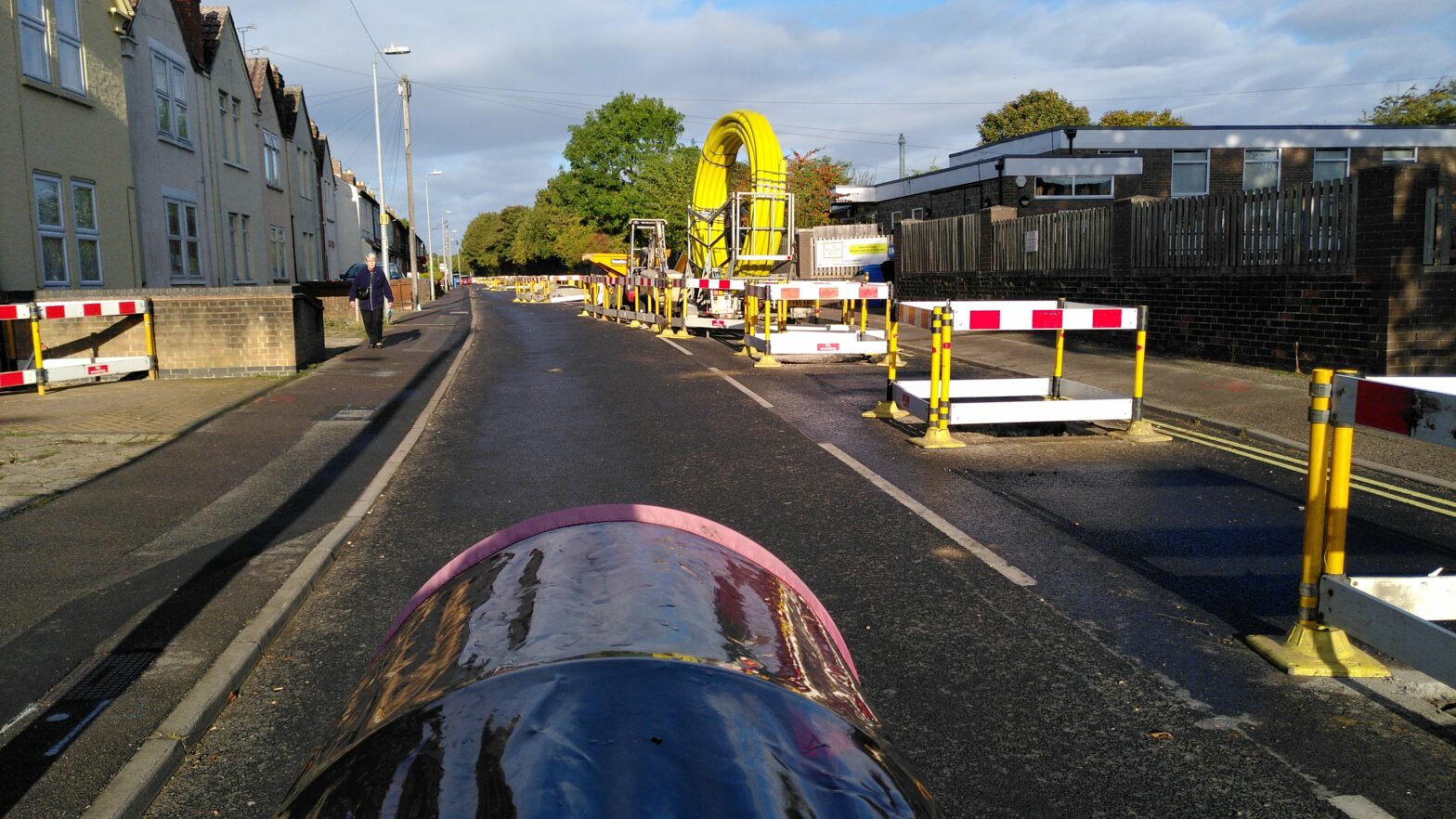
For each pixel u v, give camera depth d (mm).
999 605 5219
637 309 27938
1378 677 4312
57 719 3990
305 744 3902
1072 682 4281
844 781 1224
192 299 14711
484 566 1899
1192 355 15188
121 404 12117
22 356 14297
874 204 37562
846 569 5832
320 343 17266
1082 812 3287
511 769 1137
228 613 5172
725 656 1477
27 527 6797
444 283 98812
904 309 10609
